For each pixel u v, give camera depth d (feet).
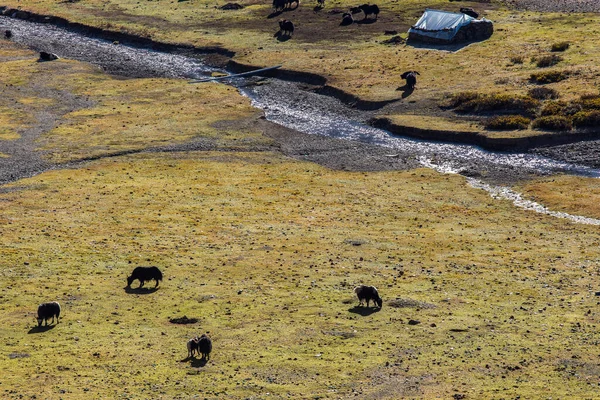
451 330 226.38
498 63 559.79
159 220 338.13
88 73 620.08
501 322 231.91
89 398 188.34
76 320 240.12
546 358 205.57
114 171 407.85
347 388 191.72
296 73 580.71
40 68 635.66
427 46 615.57
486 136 436.76
